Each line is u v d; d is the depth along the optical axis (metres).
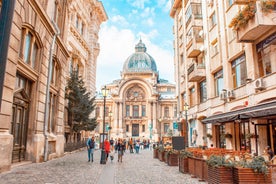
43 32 15.37
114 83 79.94
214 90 21.20
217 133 20.92
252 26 12.85
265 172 7.18
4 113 10.23
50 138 16.91
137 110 68.38
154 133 64.81
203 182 9.11
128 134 66.19
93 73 39.56
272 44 13.17
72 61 30.16
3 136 9.94
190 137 28.50
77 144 28.11
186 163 11.54
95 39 41.28
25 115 14.20
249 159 7.98
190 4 25.86
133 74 74.31
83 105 27.92
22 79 13.55
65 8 21.92
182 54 33.38
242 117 12.42
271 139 13.30
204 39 23.05
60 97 20.12
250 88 14.53
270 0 12.26
